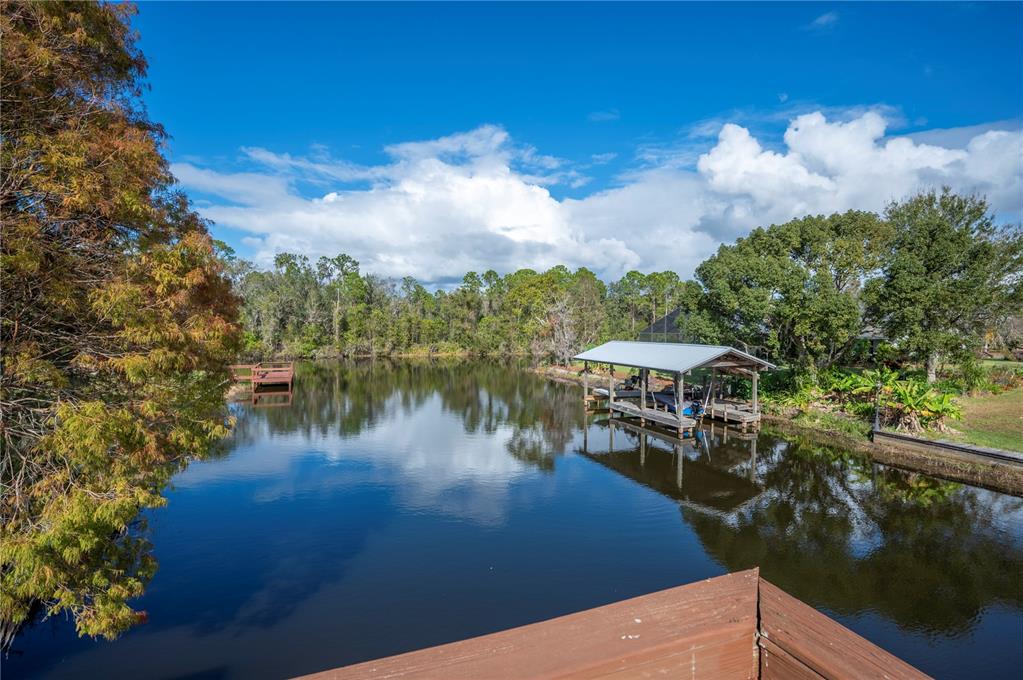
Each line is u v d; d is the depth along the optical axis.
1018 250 19.23
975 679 6.82
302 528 11.64
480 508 12.87
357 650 7.49
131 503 5.30
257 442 19.47
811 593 8.88
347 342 57.09
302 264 66.56
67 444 5.11
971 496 13.20
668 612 1.49
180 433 6.29
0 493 5.30
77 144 5.27
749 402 23.95
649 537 11.17
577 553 10.44
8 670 7.07
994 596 8.71
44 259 5.38
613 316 56.19
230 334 6.84
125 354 5.73
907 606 8.48
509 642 1.37
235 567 9.91
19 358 5.20
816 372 22.75
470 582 9.34
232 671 7.07
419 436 20.50
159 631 7.94
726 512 12.53
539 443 19.36
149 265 5.73
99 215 5.59
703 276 24.92
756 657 1.50
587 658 1.31
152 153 5.97
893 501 12.96
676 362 20.30
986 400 20.42
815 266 22.02
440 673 1.27
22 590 5.01
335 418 24.02
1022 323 27.36
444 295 71.69
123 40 6.43
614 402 23.36
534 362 49.31
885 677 1.17
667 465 16.41
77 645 7.59
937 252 19.30
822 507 12.72
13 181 5.06
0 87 5.14
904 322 19.36
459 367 48.06
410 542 10.95
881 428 17.80
